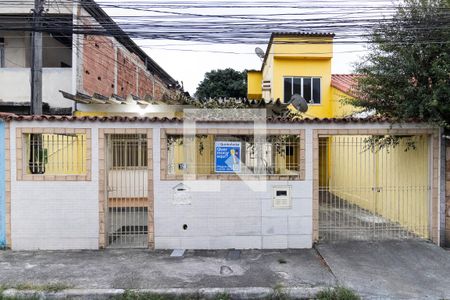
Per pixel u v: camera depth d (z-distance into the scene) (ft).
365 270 20.11
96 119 23.35
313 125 24.12
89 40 38.70
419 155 26.23
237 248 24.12
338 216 31.73
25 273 19.75
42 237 23.76
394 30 24.22
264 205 24.20
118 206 25.13
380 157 32.50
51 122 23.39
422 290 17.70
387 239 25.32
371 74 24.50
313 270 20.22
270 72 52.34
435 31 23.26
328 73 50.55
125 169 24.99
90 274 19.63
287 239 24.27
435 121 22.91
